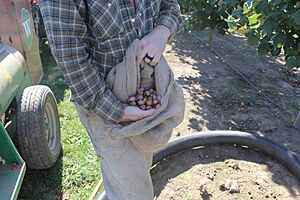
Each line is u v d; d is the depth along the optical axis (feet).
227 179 10.23
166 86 5.85
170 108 5.92
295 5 9.52
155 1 5.97
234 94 15.26
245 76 17.21
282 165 10.82
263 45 10.85
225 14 16.34
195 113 13.78
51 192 9.96
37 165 9.86
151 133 5.91
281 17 9.64
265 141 11.24
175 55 19.81
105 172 6.84
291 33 10.13
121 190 6.73
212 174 10.43
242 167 10.75
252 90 15.83
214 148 11.49
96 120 6.00
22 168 7.86
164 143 6.15
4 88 8.23
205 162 10.94
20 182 7.61
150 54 5.65
